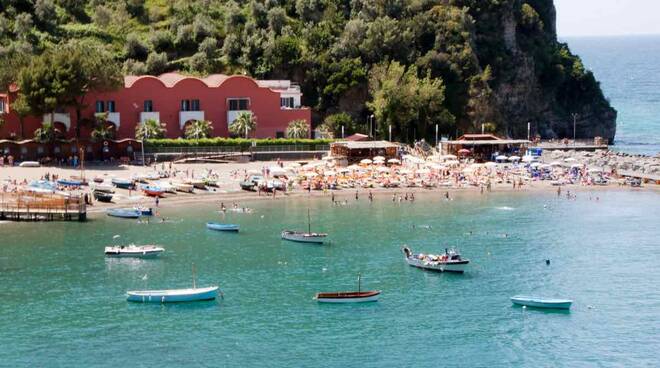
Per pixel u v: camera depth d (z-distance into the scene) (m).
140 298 137.50
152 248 160.12
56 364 117.00
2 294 139.62
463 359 120.25
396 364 118.44
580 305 138.50
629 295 142.62
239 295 141.12
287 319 132.00
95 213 190.88
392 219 190.00
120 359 118.62
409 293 142.75
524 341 125.75
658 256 163.25
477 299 140.50
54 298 138.50
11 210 184.38
